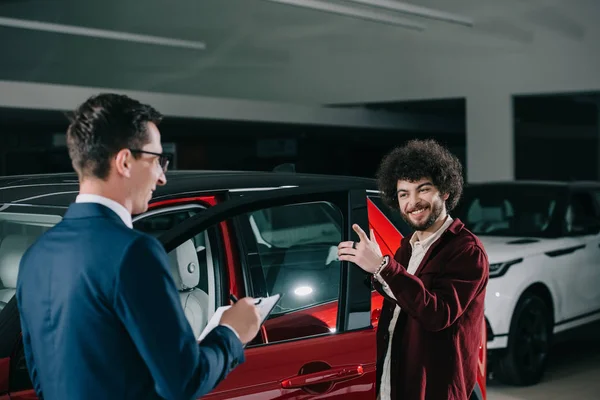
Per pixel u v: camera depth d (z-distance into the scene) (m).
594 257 7.44
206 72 18.17
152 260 1.96
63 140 20.38
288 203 3.06
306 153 23.38
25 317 2.12
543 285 6.85
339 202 3.28
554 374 6.92
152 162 2.10
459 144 24.78
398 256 3.06
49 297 2.02
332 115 16.98
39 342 2.06
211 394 2.82
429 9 14.40
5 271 3.26
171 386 1.95
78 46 18.86
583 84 14.79
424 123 19.52
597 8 14.61
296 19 17.48
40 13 19.03
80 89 14.12
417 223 2.90
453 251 2.84
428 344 2.83
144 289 1.93
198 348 2.01
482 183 8.24
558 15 14.95
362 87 16.97
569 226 7.43
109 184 2.06
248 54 17.92
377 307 3.35
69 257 1.98
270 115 16.16
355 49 17.00
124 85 18.66
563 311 6.98
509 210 7.73
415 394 2.84
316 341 3.13
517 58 15.38
